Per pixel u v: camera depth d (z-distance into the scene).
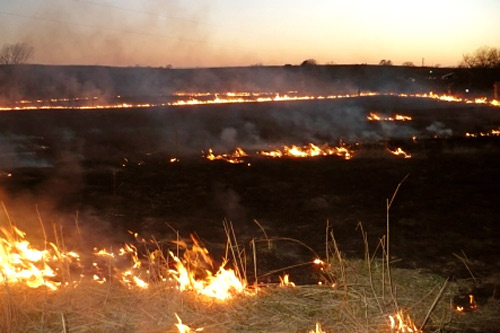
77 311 6.21
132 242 10.09
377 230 10.98
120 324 5.98
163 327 5.93
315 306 6.45
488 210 12.75
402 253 9.47
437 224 11.48
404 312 6.38
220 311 6.30
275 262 8.95
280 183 16.00
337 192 14.78
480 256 9.35
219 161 20.45
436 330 6.13
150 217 12.00
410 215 12.24
